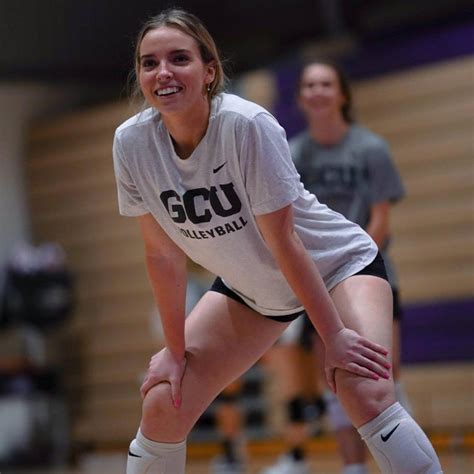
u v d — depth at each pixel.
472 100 20.25
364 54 21.61
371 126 21.45
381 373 7.04
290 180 7.08
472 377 19.53
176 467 7.61
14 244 25.72
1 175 25.66
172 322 7.75
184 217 7.38
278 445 20.95
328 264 7.64
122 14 23.86
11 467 21.97
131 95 8.68
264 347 8.01
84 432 24.47
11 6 23.81
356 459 11.29
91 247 25.20
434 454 6.95
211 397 7.74
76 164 25.50
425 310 20.20
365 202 11.77
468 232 20.17
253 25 23.42
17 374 22.58
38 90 26.33
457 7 20.53
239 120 7.00
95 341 24.88
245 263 7.52
